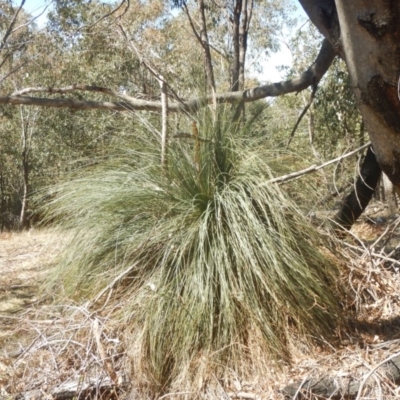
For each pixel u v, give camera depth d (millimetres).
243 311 3984
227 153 4438
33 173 27250
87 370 3811
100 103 6207
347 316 4523
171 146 4523
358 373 3658
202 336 3904
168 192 4434
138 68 14656
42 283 5449
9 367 4027
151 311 3949
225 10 13148
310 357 3908
